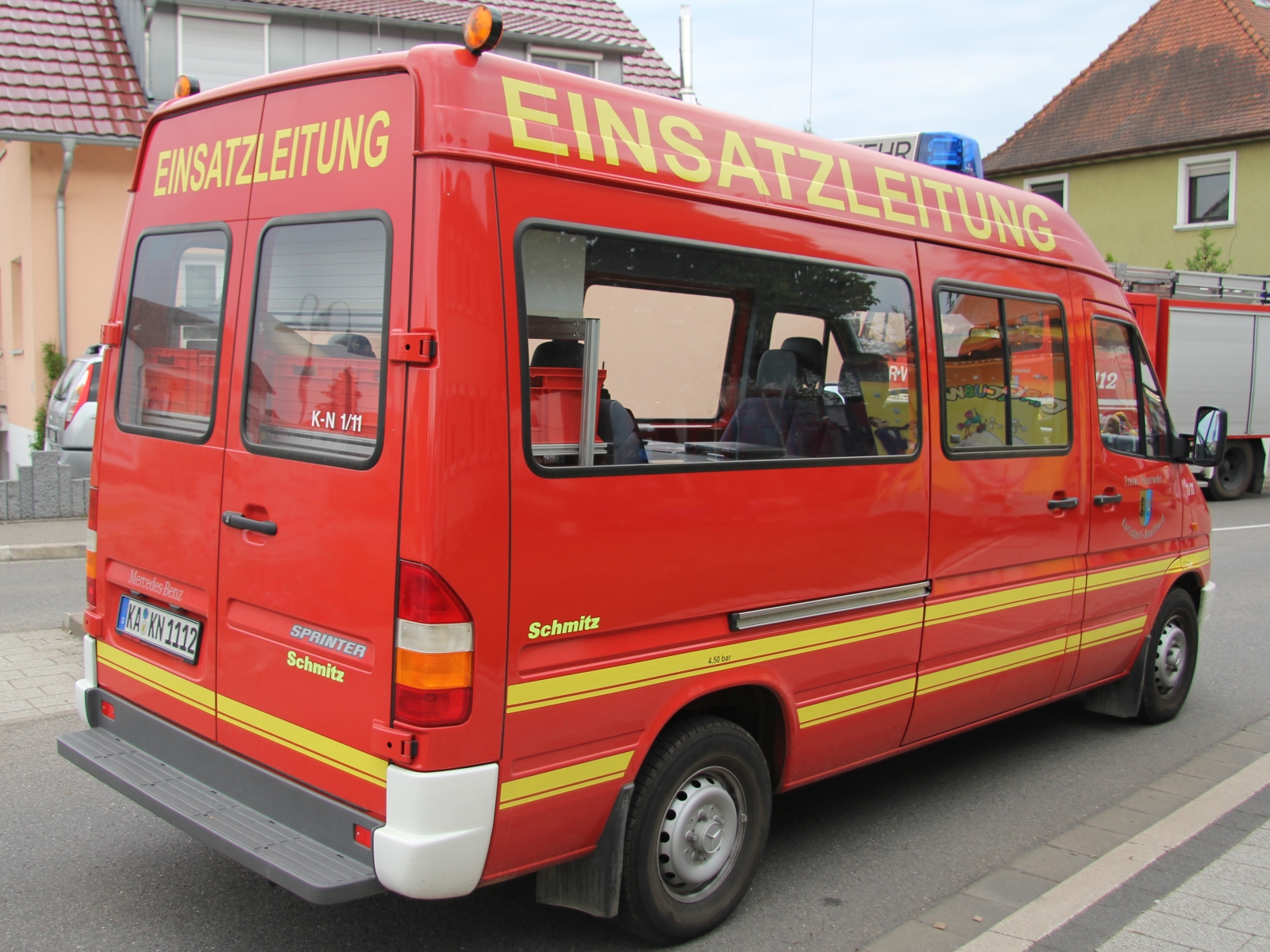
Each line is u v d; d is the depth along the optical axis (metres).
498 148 3.07
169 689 3.79
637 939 3.77
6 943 3.63
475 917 3.90
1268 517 16.34
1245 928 3.84
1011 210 5.14
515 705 3.12
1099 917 3.92
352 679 3.11
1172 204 29.56
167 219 3.92
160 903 3.94
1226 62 29.95
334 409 3.18
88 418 12.96
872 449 4.30
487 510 3.02
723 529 3.67
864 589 4.24
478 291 3.00
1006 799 5.18
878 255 4.34
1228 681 7.27
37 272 16.47
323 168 3.28
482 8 3.04
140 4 17.22
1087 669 5.64
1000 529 4.90
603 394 3.82
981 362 4.84
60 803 4.76
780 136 4.04
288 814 3.32
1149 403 6.00
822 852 4.54
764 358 3.99
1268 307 19.03
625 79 21.52
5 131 15.68
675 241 3.54
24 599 8.61
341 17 18.33
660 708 3.52
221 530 3.54
